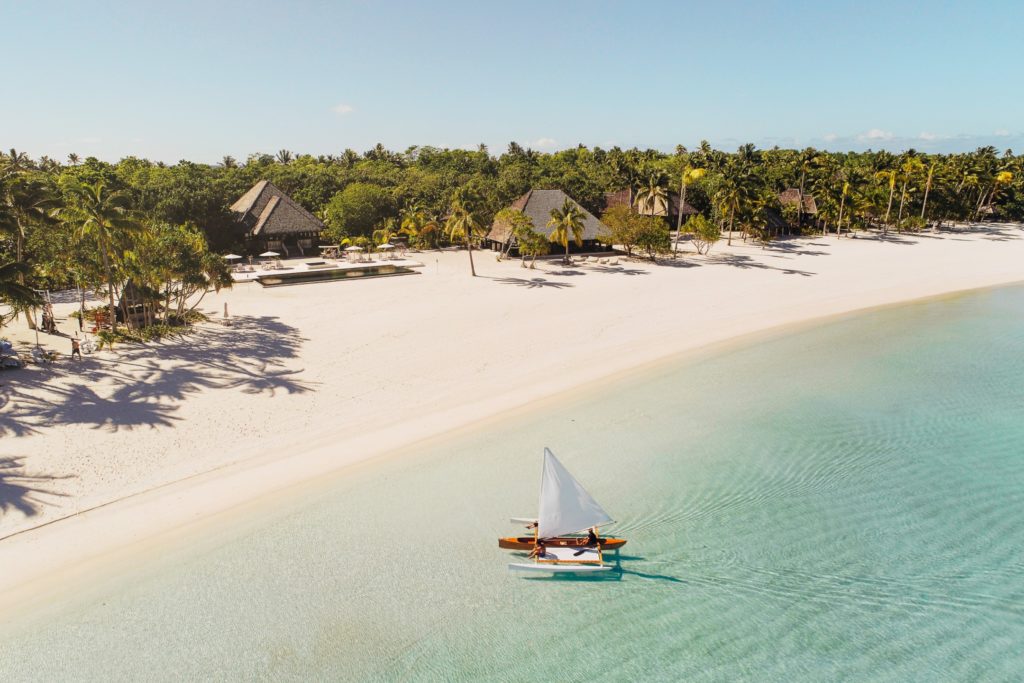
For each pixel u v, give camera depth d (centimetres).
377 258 8319
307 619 1866
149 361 3897
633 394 3547
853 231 10712
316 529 2295
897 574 2070
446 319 5031
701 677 1673
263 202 8769
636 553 2194
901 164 11419
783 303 5725
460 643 1784
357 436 3019
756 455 2844
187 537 2228
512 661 1727
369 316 5122
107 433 2919
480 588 2014
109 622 1834
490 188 10306
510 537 2242
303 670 1683
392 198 9888
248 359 3994
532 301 5656
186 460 2733
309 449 2881
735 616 1898
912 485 2600
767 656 1745
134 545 2178
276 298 5828
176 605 1906
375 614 1892
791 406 3375
